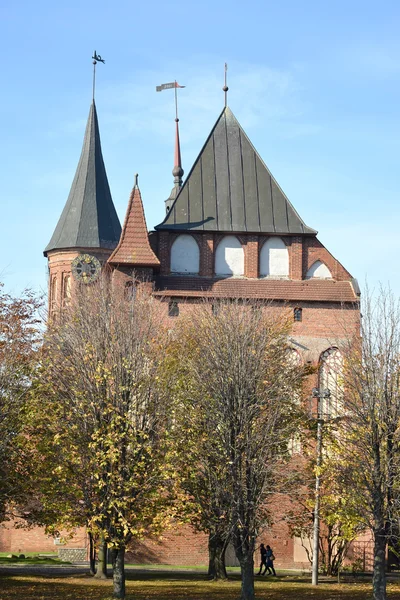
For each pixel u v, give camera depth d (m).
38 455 42.41
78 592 42.47
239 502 40.25
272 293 63.31
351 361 46.44
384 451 42.41
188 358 46.97
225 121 68.75
